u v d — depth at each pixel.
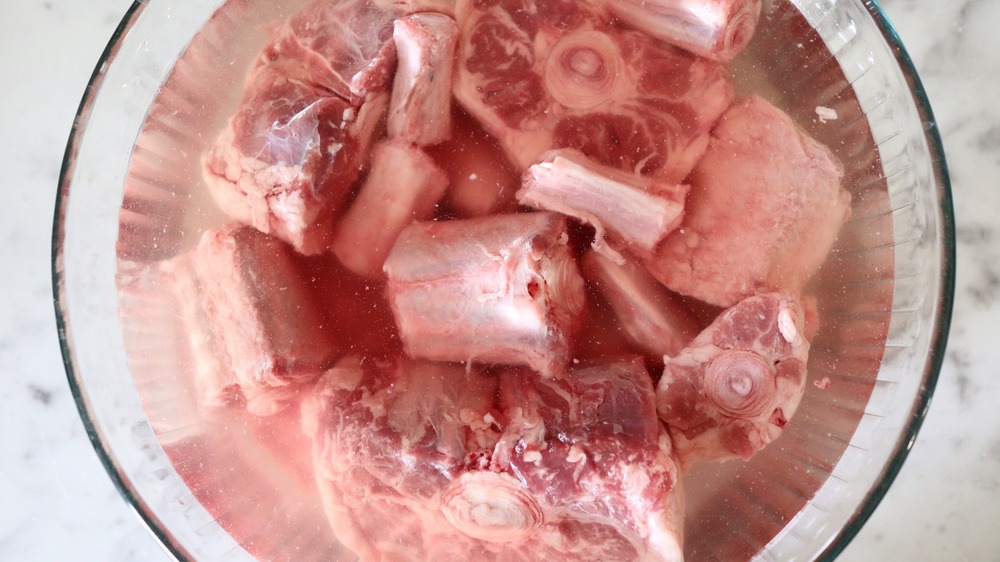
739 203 0.30
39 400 0.40
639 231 0.29
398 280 0.29
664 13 0.30
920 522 0.39
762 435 0.28
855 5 0.30
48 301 0.40
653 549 0.27
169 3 0.32
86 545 0.40
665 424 0.29
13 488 0.40
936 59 0.40
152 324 0.31
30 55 0.40
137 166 0.32
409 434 0.28
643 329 0.29
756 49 0.31
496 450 0.27
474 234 0.29
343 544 0.30
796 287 0.30
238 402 0.30
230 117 0.31
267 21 0.32
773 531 0.29
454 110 0.31
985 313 0.39
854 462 0.29
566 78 0.30
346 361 0.29
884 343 0.30
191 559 0.29
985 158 0.40
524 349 0.28
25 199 0.40
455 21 0.31
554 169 0.29
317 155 0.29
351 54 0.31
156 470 0.30
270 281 0.30
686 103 0.30
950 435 0.39
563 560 0.28
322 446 0.29
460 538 0.29
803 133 0.30
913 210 0.30
